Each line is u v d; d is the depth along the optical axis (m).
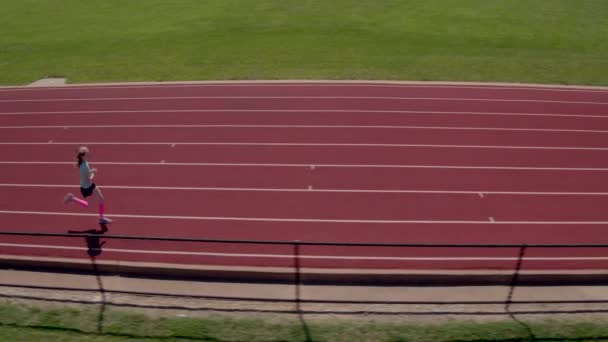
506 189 13.37
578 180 13.82
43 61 23.61
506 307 9.45
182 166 14.65
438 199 12.92
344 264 10.52
